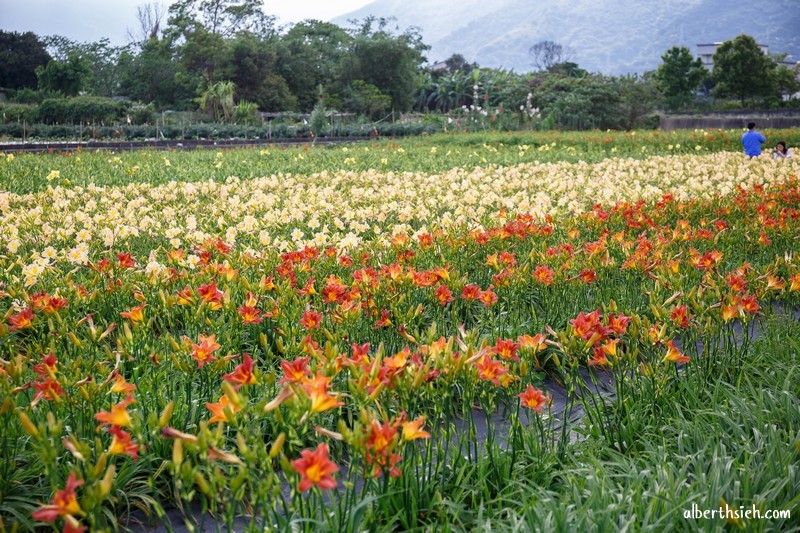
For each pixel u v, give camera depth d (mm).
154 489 3826
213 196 13688
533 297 6980
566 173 18703
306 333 5219
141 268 6898
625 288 6895
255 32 86375
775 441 3859
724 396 4820
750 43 85312
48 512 2535
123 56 83625
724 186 13930
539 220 9547
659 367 4859
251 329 5773
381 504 3412
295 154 26703
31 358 4855
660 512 3387
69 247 8117
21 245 8258
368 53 78125
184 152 28141
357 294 5098
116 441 2865
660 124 63688
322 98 69562
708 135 34156
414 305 6270
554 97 60188
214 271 5820
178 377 4809
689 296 5199
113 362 4703
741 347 5371
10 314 5078
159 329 5965
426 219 10734
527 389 3881
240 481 2793
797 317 6852
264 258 6793
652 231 9266
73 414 4004
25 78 84750
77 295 5652
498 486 3842
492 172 18609
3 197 11258
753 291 6043
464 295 5395
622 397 4551
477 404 5094
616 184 15586
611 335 5781
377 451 2957
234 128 46406
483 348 4168
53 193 12523
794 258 6598
